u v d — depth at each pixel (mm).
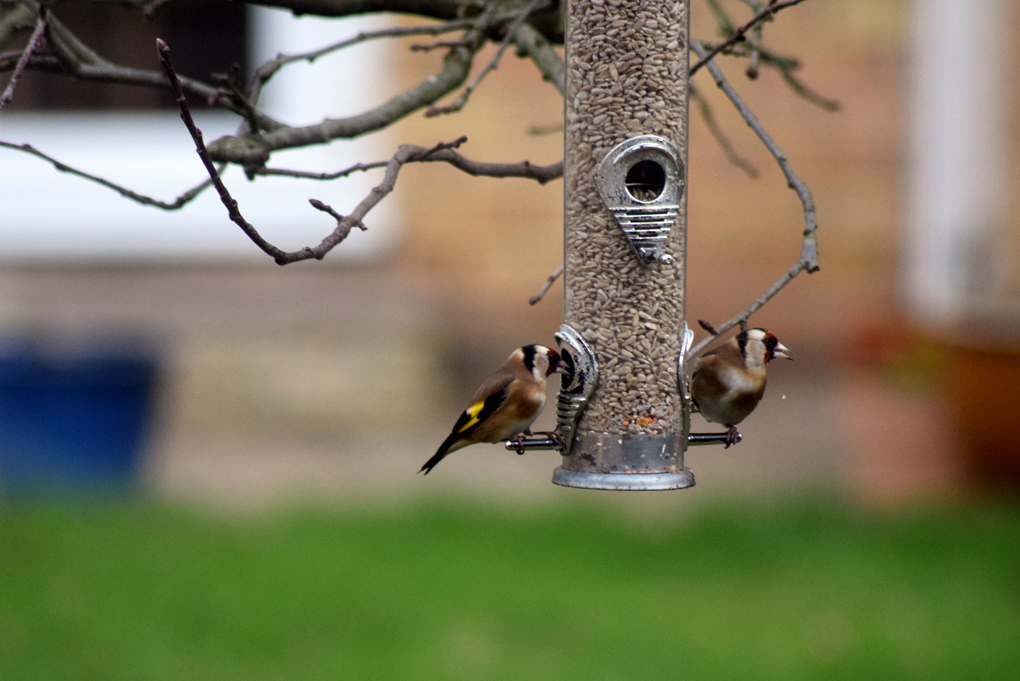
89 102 17594
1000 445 13398
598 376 6309
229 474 15070
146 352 15852
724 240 18172
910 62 18188
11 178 17547
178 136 17594
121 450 14227
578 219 6367
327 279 17828
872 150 18234
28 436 13977
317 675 9008
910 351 18156
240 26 17266
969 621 9938
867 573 11008
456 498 13445
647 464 6289
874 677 8953
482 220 17875
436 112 5750
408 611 10195
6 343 15359
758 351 6293
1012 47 18125
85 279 17609
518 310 18016
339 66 17359
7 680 8969
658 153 6258
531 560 11453
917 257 18438
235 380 17656
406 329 17734
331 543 11844
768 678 8961
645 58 6281
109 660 9305
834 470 14586
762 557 11500
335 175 5328
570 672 9047
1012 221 18250
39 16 5227
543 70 6566
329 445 16922
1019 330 13320
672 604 10367
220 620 10008
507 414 6555
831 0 18031
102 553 11523
